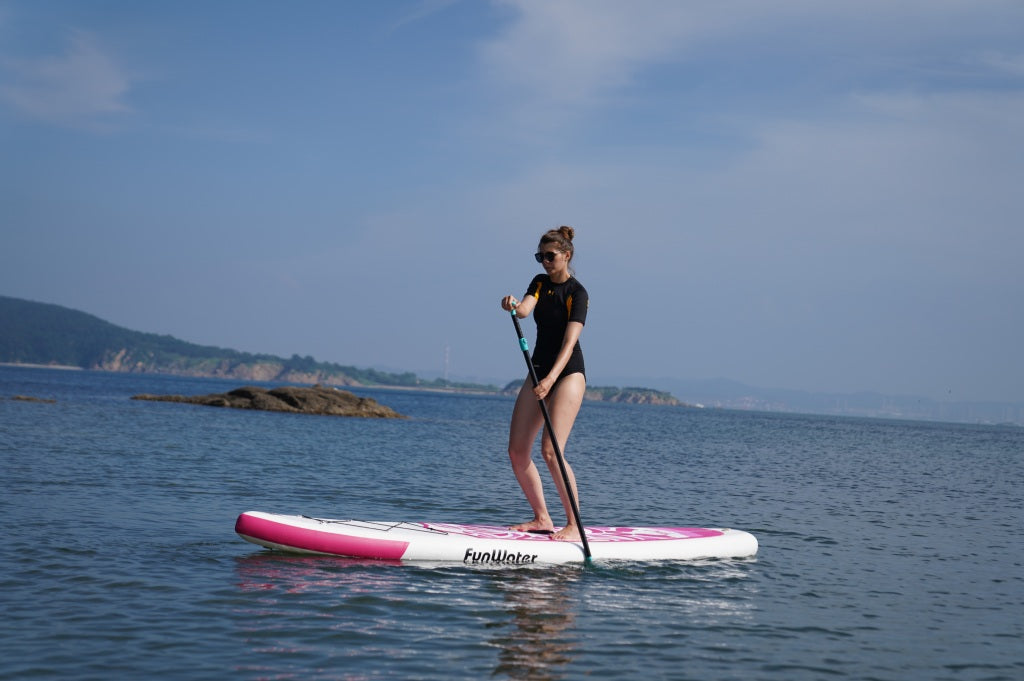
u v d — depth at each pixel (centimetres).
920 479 2177
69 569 631
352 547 708
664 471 1969
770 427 7662
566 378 745
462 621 536
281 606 554
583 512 1165
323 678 427
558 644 499
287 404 4481
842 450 3716
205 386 13712
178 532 812
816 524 1141
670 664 471
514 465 781
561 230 738
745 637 534
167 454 1677
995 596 705
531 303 750
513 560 714
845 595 673
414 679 430
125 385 10300
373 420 4141
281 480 1357
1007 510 1485
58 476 1214
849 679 463
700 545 798
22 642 463
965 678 477
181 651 460
